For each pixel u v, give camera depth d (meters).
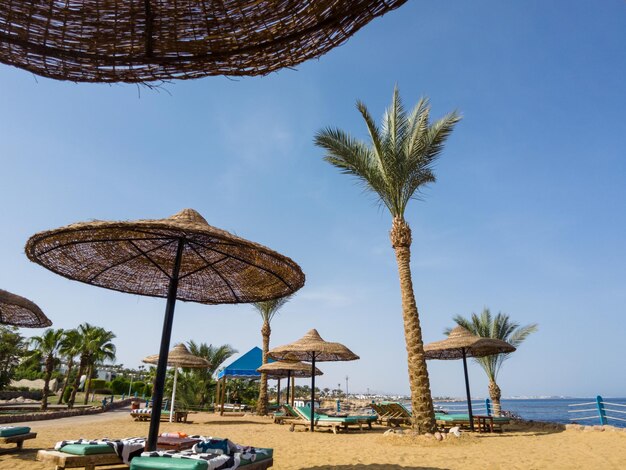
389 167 10.91
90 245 4.45
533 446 8.14
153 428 3.83
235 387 33.75
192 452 4.02
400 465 6.17
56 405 26.78
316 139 11.42
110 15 1.52
